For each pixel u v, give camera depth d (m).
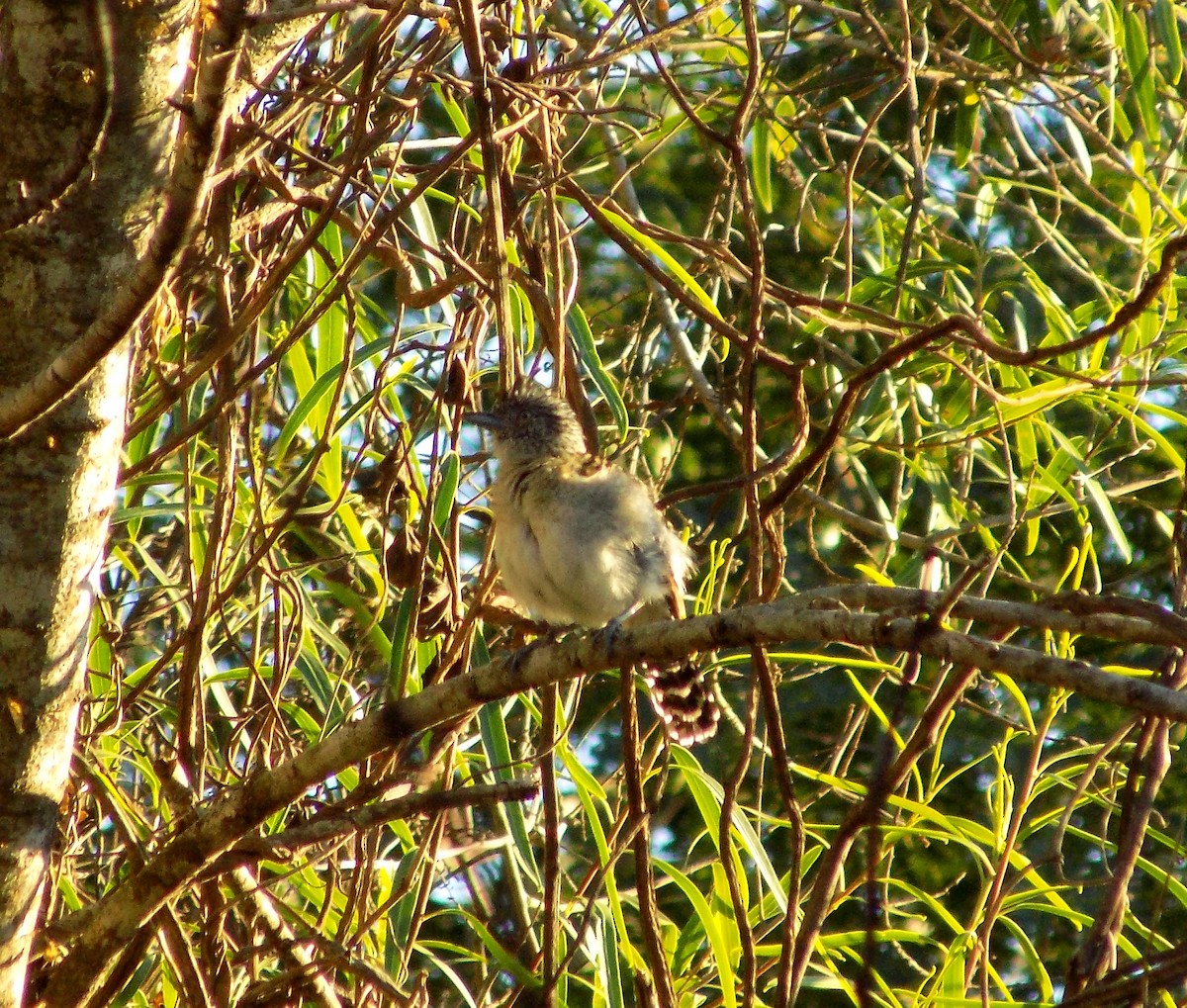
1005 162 13.66
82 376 6.03
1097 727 12.09
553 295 8.49
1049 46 10.98
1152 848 11.69
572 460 9.27
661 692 9.38
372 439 10.41
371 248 7.75
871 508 13.52
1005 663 5.25
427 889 8.08
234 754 9.26
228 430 8.04
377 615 8.46
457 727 8.05
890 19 11.67
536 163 9.93
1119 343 10.06
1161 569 12.55
